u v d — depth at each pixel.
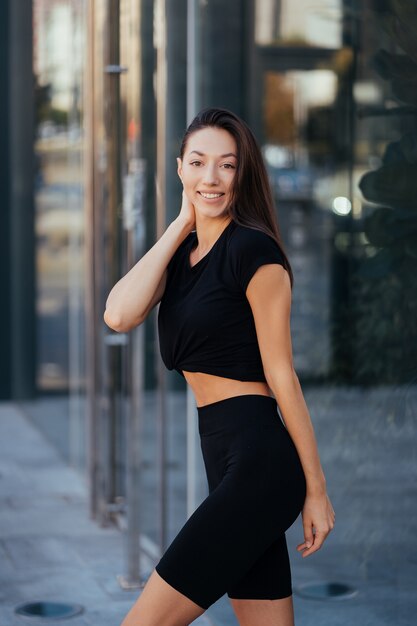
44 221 9.09
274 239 2.93
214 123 3.00
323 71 4.07
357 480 3.90
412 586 3.57
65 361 8.30
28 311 10.05
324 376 4.15
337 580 4.02
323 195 4.11
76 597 5.14
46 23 8.70
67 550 5.93
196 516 2.85
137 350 5.25
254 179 3.00
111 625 4.77
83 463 7.72
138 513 5.27
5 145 10.88
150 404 5.83
